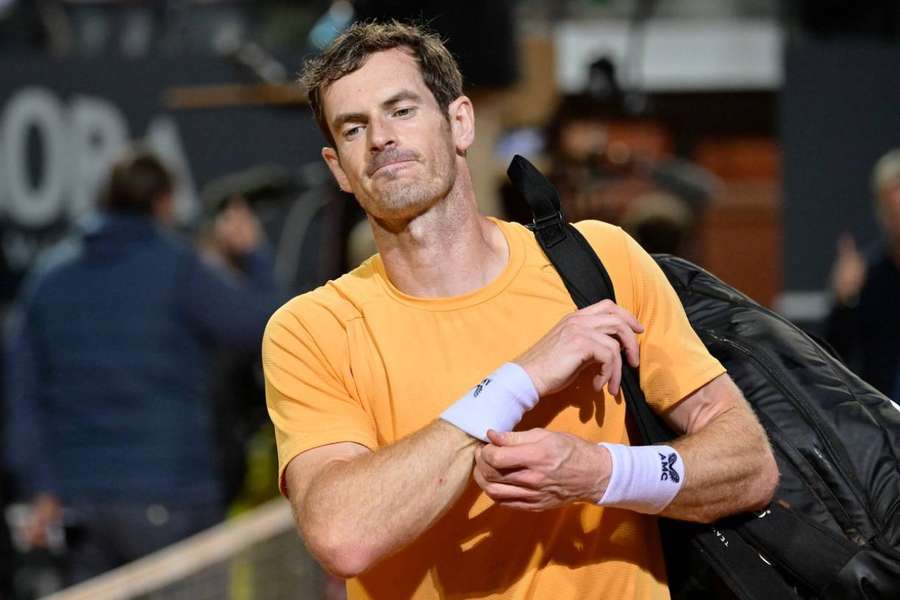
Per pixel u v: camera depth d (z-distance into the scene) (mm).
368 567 8641
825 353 10070
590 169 20609
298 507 8922
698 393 9273
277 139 21891
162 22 24984
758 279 24000
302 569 17312
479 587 9164
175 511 18125
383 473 8609
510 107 21344
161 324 18172
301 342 9352
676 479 8773
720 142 25188
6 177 22266
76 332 18172
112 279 18219
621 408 9250
